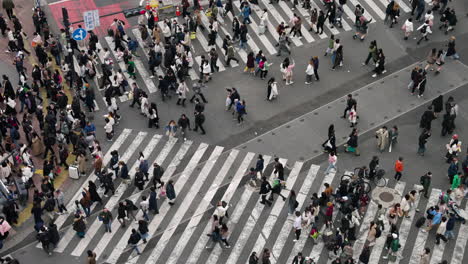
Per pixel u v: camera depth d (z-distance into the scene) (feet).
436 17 138.82
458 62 127.95
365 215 99.14
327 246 92.43
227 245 94.94
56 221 99.66
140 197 103.24
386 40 134.00
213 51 124.47
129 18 143.02
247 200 102.17
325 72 126.72
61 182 106.11
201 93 118.42
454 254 92.99
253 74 126.62
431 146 110.42
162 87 118.62
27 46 135.33
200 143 112.57
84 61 123.65
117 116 116.47
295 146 111.34
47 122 109.29
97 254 94.79
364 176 102.12
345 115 115.75
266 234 96.78
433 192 102.17
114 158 103.81
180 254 94.53
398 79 124.57
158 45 126.31
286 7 143.33
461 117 116.06
